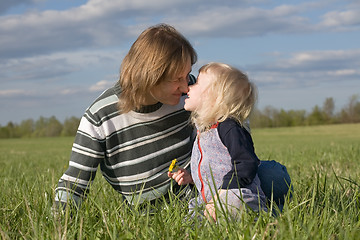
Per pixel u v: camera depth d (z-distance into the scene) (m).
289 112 94.56
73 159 2.89
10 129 105.12
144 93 2.69
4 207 3.02
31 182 4.70
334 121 92.62
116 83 2.95
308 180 3.87
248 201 2.55
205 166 2.81
